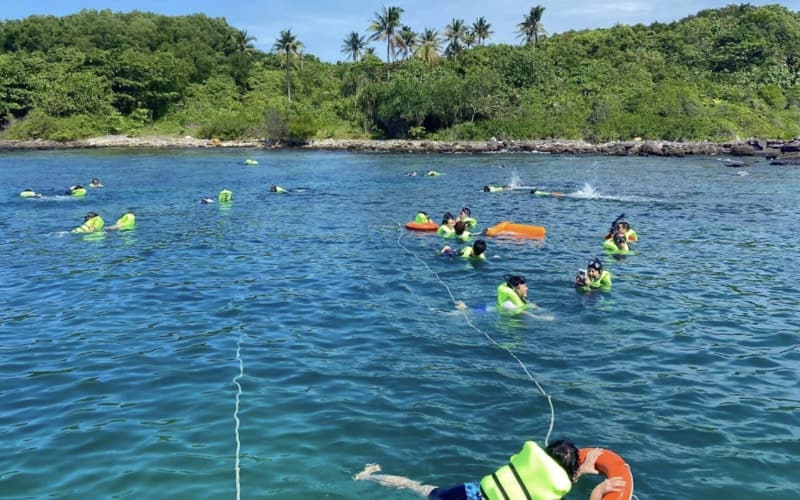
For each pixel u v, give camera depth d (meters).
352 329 9.43
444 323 9.67
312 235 17.20
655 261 13.84
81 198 25.67
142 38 90.00
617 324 9.61
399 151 57.84
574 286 11.70
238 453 5.88
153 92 72.88
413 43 78.06
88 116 67.50
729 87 68.12
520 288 10.28
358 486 5.34
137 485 5.37
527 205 23.17
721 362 8.12
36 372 7.88
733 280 12.24
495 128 61.75
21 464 5.72
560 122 60.97
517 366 7.98
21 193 26.23
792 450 5.93
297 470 5.60
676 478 5.44
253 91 81.44
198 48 89.00
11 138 63.16
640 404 6.89
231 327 9.55
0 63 67.88
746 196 25.61
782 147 48.38
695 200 24.38
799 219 19.83
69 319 9.97
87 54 75.06
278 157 51.06
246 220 20.02
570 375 7.70
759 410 6.75
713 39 82.31
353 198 25.75
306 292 11.44
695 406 6.85
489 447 5.98
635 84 67.56
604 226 18.50
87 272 13.05
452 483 5.38
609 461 5.15
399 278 12.36
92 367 8.02
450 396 7.10
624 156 50.31
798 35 81.25
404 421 6.50
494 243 15.72
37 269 13.31
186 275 12.77
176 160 47.31
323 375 7.71
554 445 5.11
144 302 10.89
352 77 76.88
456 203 23.91
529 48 78.69
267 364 8.06
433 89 63.62
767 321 9.77
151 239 16.73
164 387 7.38
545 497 4.75
